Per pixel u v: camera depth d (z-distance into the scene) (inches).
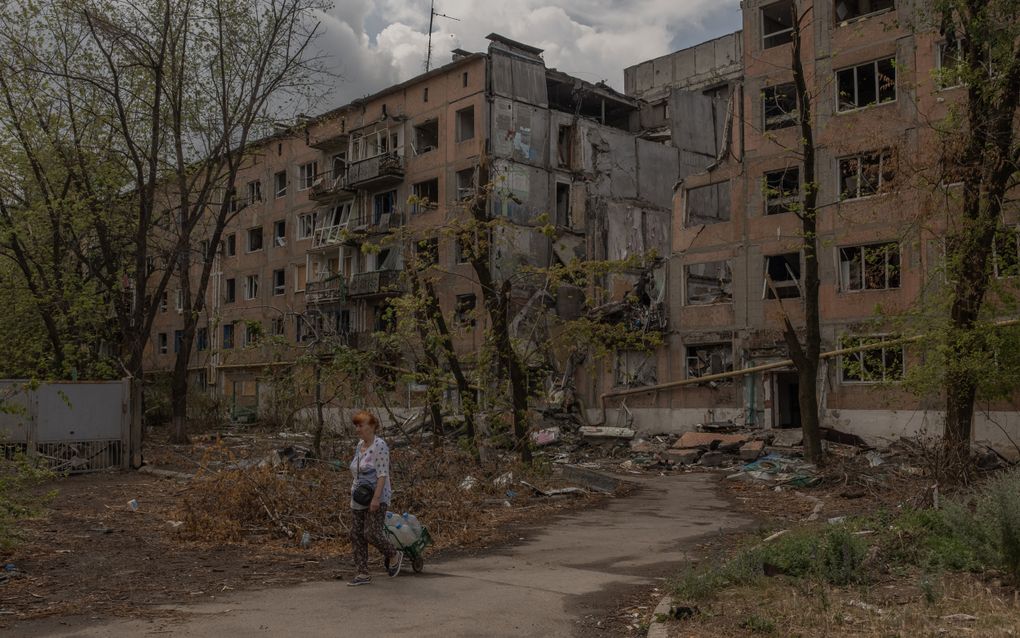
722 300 1254.9
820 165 1127.0
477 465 691.4
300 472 536.7
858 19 1101.7
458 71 1544.0
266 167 2030.0
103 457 842.2
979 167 644.1
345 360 727.7
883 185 732.7
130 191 1182.3
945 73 658.8
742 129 1232.8
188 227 1161.4
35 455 509.4
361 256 1721.2
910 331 727.7
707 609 268.8
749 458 975.6
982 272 652.7
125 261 1248.8
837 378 1090.7
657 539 451.2
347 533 432.8
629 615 279.9
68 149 1086.4
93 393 841.5
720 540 441.7
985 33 628.4
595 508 595.5
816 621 247.3
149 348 2325.3
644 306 1344.7
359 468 335.6
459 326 761.6
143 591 314.0
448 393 886.4
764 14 1227.9
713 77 1863.9
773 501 647.1
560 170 1566.2
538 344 810.2
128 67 1093.1
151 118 1137.4
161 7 1083.3
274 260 1995.6
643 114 1764.3
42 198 1095.0
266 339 826.2
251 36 1134.4
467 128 1545.3
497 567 367.6
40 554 391.9
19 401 802.2
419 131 1648.6
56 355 1127.0
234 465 574.9
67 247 1141.1
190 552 403.5
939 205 697.0
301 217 1927.9
